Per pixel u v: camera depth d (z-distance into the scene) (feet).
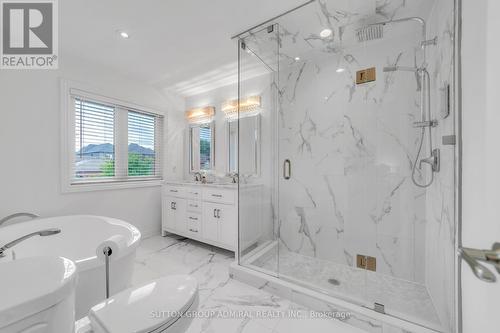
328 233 7.09
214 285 6.04
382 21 5.61
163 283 3.04
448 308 4.03
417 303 4.93
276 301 5.30
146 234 10.09
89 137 8.34
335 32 6.13
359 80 6.49
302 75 7.59
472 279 3.05
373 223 6.31
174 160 11.35
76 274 2.00
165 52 7.31
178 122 11.54
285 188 7.98
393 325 4.08
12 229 5.58
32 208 6.79
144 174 10.24
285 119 8.00
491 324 2.44
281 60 7.71
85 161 8.21
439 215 4.67
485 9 2.57
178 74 9.05
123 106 9.27
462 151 3.31
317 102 7.29
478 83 2.79
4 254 4.54
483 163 2.66
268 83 8.42
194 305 2.84
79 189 7.84
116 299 2.65
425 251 5.61
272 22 5.78
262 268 6.48
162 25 5.88
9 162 6.37
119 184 9.05
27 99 6.66
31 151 6.75
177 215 9.70
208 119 10.80
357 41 6.38
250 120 8.66
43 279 1.83
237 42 6.79
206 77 9.31
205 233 8.67
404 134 5.85
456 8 3.47
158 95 10.54
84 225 6.79
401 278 5.90
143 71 8.77
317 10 5.32
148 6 5.15
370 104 6.32
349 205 6.71
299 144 7.69
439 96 4.60
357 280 5.93
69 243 6.52
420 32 5.54
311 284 5.51
